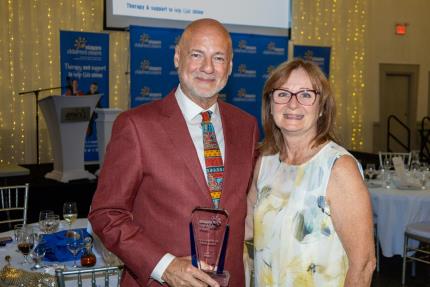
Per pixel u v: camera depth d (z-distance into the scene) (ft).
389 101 37.17
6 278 7.27
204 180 6.01
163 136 5.98
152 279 5.69
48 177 19.44
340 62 34.58
